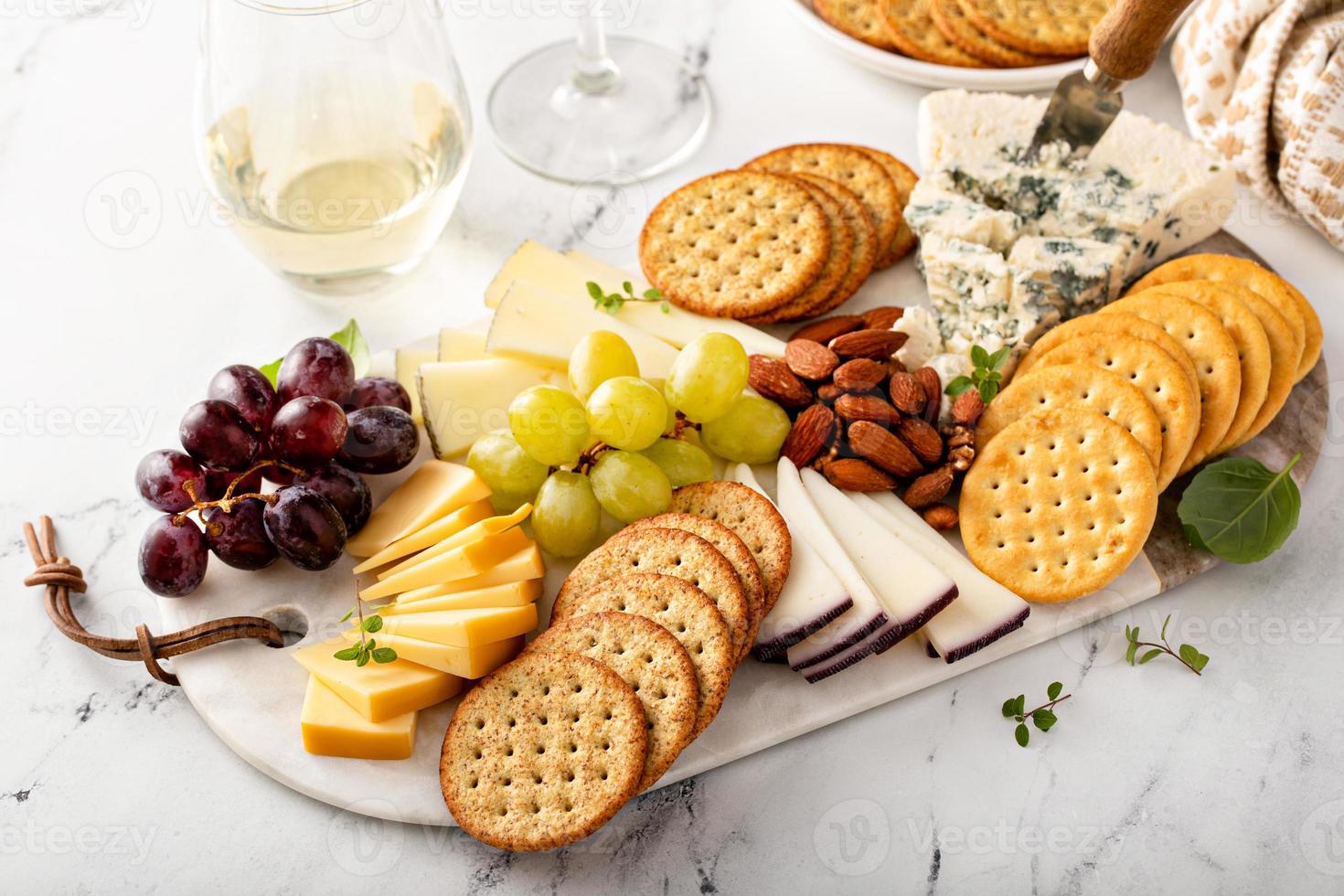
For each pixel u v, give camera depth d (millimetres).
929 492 1400
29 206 1891
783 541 1302
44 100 2068
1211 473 1373
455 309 1727
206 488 1343
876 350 1468
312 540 1275
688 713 1166
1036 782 1223
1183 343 1473
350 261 1600
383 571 1387
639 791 1158
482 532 1294
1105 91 1553
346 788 1203
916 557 1311
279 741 1237
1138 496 1343
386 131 1588
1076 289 1552
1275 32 1645
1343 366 1584
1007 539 1359
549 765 1157
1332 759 1236
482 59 2111
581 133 1958
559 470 1393
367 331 1694
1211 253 1646
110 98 2076
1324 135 1603
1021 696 1271
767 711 1257
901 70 1903
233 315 1733
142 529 1484
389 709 1216
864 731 1266
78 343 1697
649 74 2055
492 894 1158
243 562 1321
